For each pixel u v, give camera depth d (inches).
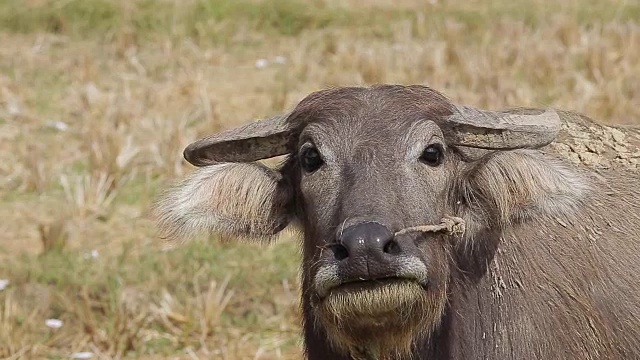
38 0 2057.1
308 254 648.4
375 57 1728.6
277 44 1945.1
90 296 1055.6
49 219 1231.5
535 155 653.3
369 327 593.3
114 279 1065.5
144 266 1098.1
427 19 2037.4
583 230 713.0
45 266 1095.0
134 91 1668.3
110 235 1184.8
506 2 2160.4
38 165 1310.3
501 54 1738.4
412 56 1761.8
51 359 967.6
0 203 1268.5
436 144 625.0
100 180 1273.4
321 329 676.7
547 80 1617.9
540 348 677.3
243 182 671.1
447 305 662.5
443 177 631.2
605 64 1667.1
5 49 1879.9
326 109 637.3
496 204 654.5
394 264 559.8
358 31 2004.2
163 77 1744.6
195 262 1104.2
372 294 562.3
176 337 1005.8
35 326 1003.3
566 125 772.6
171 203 674.8
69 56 1849.2
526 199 650.8
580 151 756.6
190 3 2059.5
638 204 737.0
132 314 1033.5
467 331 675.4
